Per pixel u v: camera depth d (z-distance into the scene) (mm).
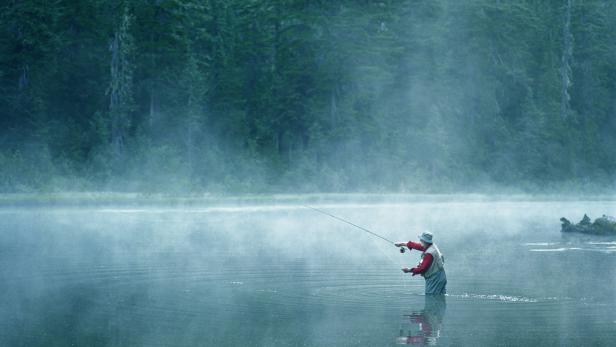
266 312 10453
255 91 71688
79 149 58156
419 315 10344
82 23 62938
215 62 70188
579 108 91375
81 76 64250
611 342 8766
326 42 68625
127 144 57375
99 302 11039
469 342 8719
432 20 75375
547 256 18234
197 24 67000
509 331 9344
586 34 91062
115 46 58750
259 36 71375
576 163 80938
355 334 9094
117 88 58500
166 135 61812
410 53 74500
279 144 72812
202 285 12766
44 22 60375
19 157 48000
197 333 9047
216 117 68312
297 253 18172
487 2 79000
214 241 21094
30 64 60156
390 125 72125
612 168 84875
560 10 87938
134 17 60719
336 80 69125
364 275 14180
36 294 11711
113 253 17484
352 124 68062
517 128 81375
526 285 13180
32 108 59312
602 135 92250
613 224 25484
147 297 11547
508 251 19344
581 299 11711
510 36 82500
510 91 85938
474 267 15773
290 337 8906
